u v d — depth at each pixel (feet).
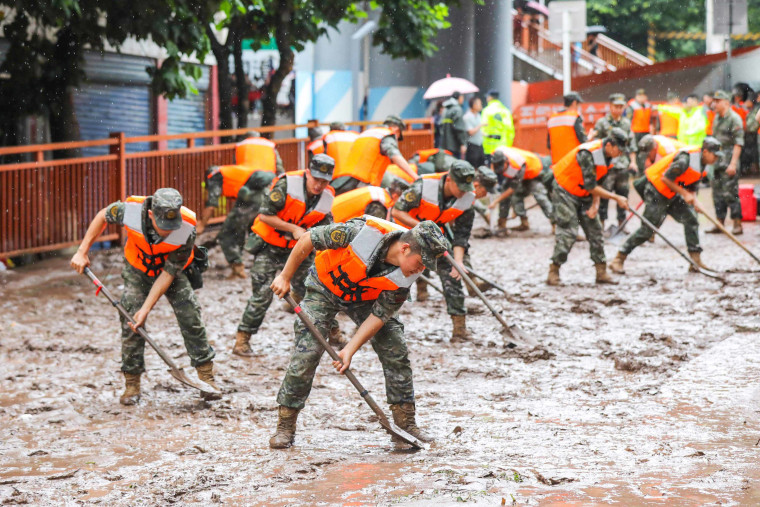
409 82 128.06
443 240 22.49
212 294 50.01
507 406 28.96
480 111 102.12
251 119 127.95
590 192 49.39
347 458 24.11
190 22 68.49
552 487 20.93
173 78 71.92
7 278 54.75
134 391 30.42
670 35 195.42
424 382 32.45
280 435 25.38
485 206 72.74
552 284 50.75
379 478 22.11
